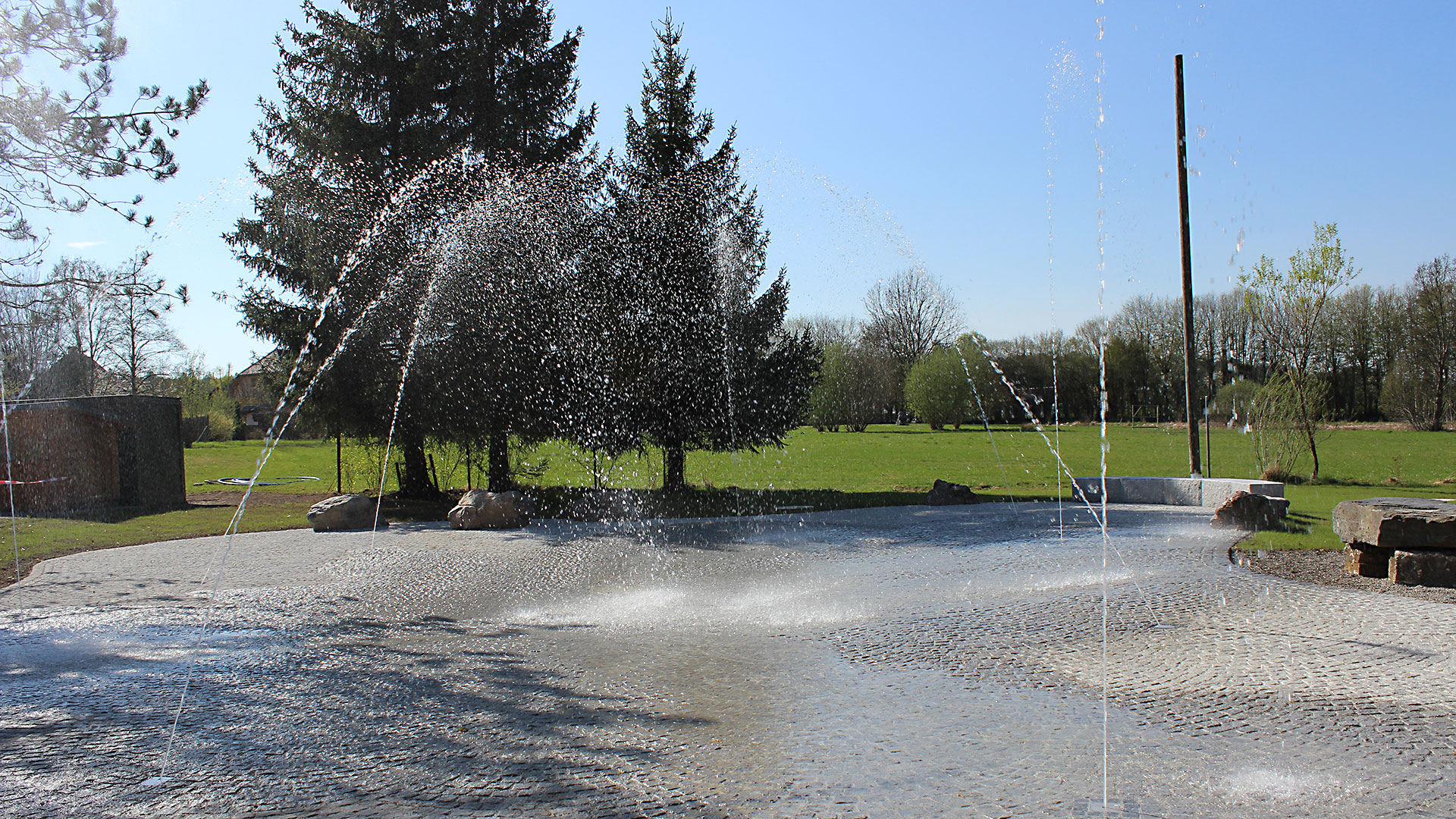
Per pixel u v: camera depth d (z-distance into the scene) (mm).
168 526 14531
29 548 11977
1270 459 21062
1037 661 5496
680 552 10820
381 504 17484
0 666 5812
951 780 3625
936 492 17094
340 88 16969
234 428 53938
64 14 9430
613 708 4664
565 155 18000
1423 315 41562
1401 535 7957
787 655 5730
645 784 3625
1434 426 41344
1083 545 10758
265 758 4027
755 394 18656
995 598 7547
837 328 53312
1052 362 61281
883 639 6133
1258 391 21312
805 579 8766
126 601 8062
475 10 17422
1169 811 3314
